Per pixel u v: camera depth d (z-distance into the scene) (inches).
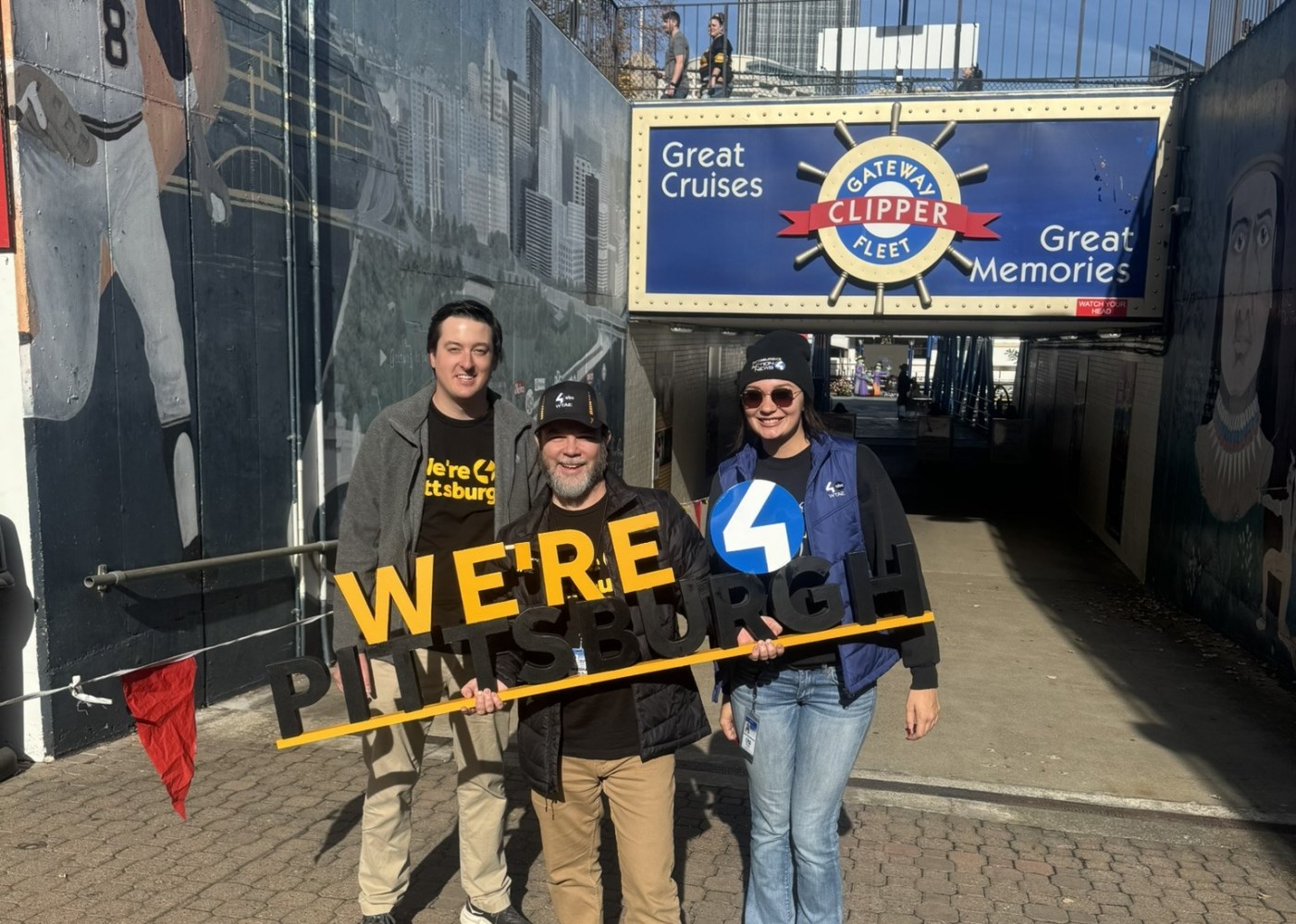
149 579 195.2
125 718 191.9
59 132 170.1
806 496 116.0
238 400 217.2
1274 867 157.6
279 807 164.1
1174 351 390.3
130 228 186.4
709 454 674.2
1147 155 402.6
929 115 417.7
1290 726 231.1
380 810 122.2
